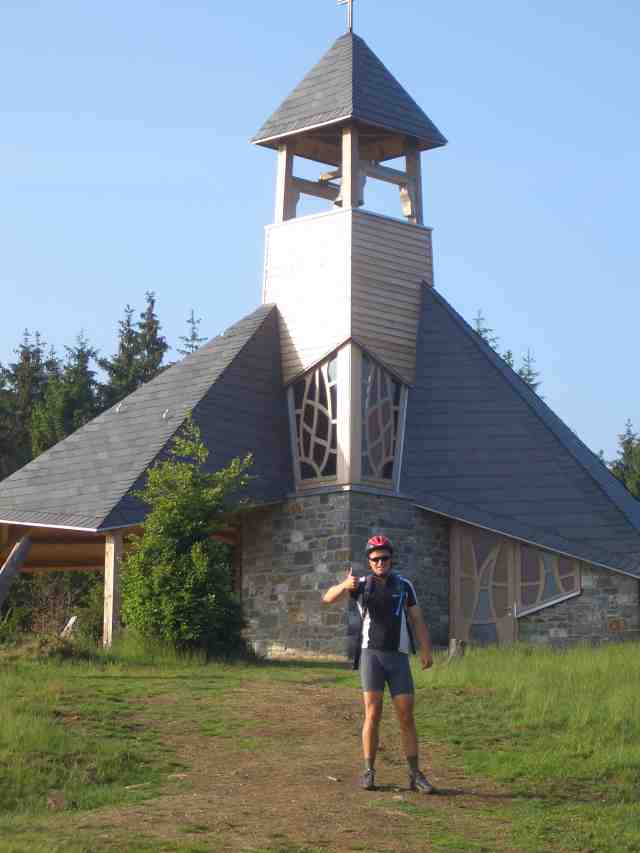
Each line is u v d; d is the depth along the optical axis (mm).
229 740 16375
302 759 15297
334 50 34125
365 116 32344
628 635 29312
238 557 32875
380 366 31797
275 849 11328
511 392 32406
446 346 32875
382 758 15383
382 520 30719
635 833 12602
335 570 30359
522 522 30391
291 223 33219
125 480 29312
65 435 54906
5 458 55531
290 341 32656
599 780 14672
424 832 12094
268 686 20484
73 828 12070
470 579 31062
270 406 32188
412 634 13703
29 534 32125
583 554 29688
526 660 22609
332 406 31422
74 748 15273
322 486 31188
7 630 23812
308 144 34750
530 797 13797
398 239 32875
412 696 13602
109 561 28297
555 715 17516
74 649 23016
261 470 31344
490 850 11703
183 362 33125
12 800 13539
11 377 62812
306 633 30672
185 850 11219
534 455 31359
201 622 24531
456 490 31078
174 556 25000
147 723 17203
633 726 16922
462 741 16312
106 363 63156
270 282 33438
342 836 11836
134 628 24750
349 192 32281
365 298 31828
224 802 13109
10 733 15453
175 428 30469
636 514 31078
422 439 31797
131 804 13227
